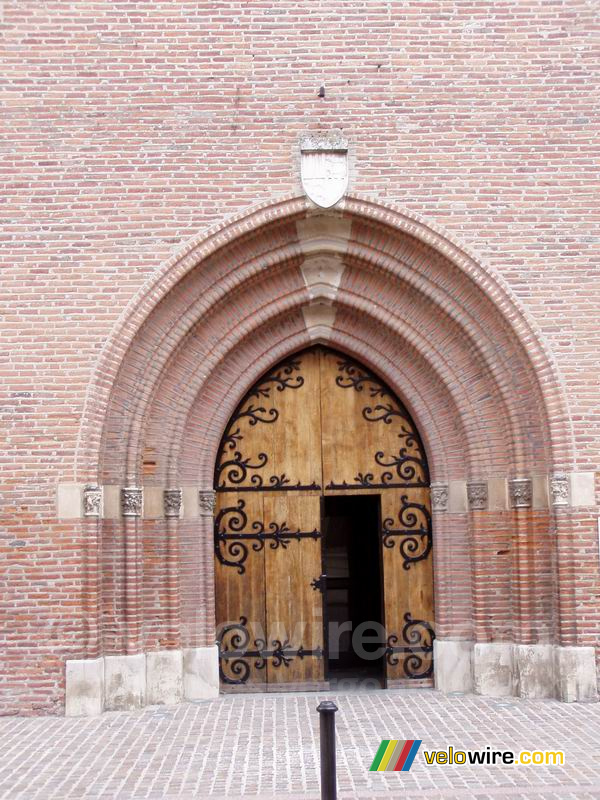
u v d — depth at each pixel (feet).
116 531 36.24
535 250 36.91
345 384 40.19
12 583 34.96
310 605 39.17
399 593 39.45
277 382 40.04
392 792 25.00
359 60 37.29
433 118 37.22
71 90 36.70
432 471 39.22
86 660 34.81
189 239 36.40
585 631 35.58
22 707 34.53
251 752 29.07
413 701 36.27
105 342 35.88
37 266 36.09
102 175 36.47
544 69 37.50
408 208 36.94
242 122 36.91
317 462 39.75
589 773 26.43
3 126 36.52
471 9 37.63
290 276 38.88
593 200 37.09
